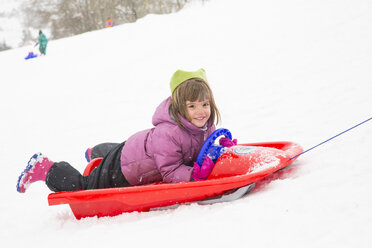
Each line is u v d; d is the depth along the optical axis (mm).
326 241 1323
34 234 2174
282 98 4410
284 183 1944
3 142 5312
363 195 1587
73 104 7078
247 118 4004
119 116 5578
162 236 1663
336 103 3666
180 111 2240
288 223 1502
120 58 11281
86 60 12516
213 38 10406
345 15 8406
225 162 2141
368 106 3289
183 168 2238
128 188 2123
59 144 4719
